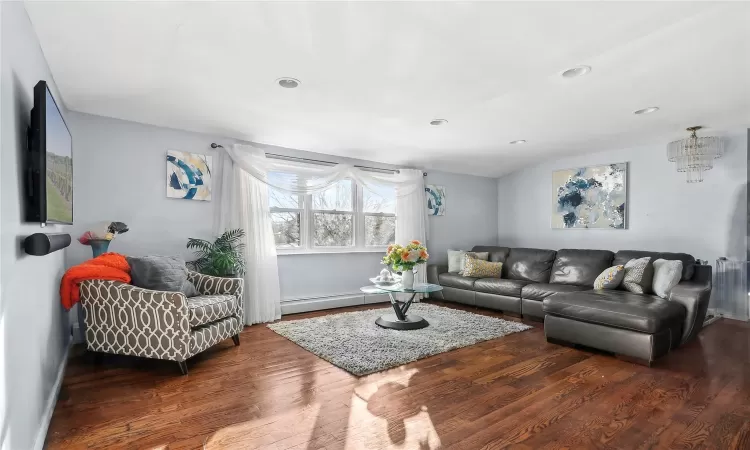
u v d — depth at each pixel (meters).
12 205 1.49
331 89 3.00
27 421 1.64
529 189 6.30
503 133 4.36
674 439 1.89
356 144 4.63
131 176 3.63
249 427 2.01
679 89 3.11
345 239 5.24
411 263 3.94
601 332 3.15
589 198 5.46
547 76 2.82
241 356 3.12
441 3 1.90
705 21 2.10
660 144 4.83
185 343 2.71
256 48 2.35
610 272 3.95
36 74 2.12
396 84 2.92
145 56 2.43
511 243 6.62
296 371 2.80
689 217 4.60
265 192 4.38
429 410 2.20
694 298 3.23
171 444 1.84
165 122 3.72
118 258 3.01
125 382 2.58
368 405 2.26
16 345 1.50
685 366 2.90
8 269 1.41
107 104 3.24
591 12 2.00
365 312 4.68
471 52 2.42
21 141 1.68
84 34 2.15
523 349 3.33
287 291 4.67
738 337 3.65
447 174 6.27
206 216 4.07
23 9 1.82
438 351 3.21
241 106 3.35
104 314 2.84
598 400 2.32
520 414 2.15
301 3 1.90
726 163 4.34
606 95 3.23
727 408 2.21
